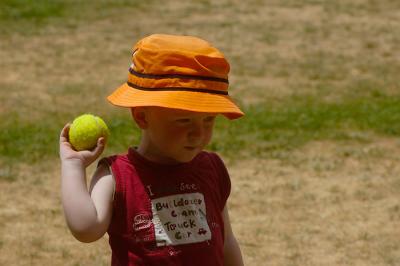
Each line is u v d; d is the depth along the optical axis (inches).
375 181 872.9
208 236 338.3
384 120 1124.5
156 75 322.7
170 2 1955.0
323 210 781.3
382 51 1595.7
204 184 347.6
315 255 672.4
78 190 321.4
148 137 338.0
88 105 1181.7
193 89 320.5
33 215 750.5
